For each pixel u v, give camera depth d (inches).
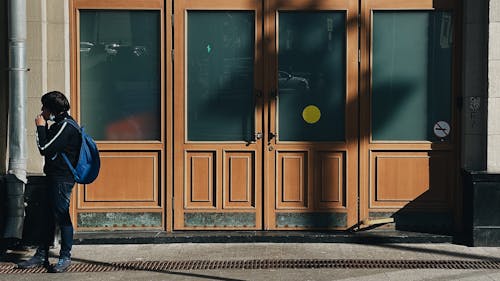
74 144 310.0
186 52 363.9
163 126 364.2
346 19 362.6
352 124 364.5
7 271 315.6
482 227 348.2
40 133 305.4
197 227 365.4
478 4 353.7
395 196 365.1
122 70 365.4
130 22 363.9
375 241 357.4
